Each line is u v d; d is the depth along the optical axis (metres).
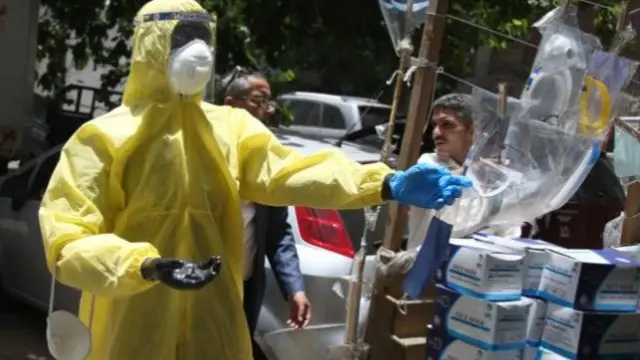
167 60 2.61
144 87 2.67
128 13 8.39
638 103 4.09
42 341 6.42
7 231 6.80
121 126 2.61
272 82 7.77
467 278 3.27
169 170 2.62
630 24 3.93
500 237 3.61
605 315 3.21
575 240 5.85
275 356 4.47
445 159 3.90
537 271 3.34
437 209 2.72
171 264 2.26
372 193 2.72
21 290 6.70
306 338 4.41
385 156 3.95
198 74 2.58
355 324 3.88
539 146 3.59
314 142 5.66
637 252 3.48
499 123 3.63
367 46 7.70
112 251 2.36
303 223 4.50
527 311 3.25
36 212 6.47
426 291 3.78
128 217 2.61
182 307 2.65
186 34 2.63
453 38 7.62
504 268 3.23
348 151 5.44
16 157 7.88
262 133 2.83
